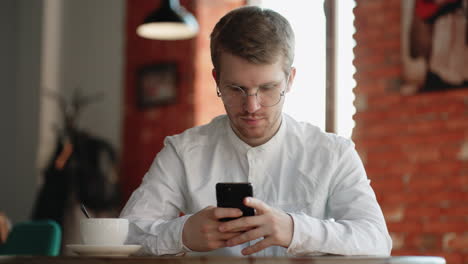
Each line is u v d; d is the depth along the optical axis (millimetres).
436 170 4391
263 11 1643
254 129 1662
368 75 4742
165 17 4680
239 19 1612
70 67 6418
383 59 4684
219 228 1424
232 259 1188
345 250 1495
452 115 4328
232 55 1585
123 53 6059
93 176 5867
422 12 4480
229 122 1841
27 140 6500
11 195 6559
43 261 1282
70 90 6379
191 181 1827
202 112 5512
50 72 6469
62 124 6383
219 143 1852
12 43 6703
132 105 5965
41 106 6426
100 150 5949
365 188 1733
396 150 4582
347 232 1520
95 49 6254
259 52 1562
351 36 4848
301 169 1786
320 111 4805
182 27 4848
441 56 4383
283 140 1821
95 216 5812
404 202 4516
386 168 4617
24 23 6641
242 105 1624
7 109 6676
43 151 6371
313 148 1807
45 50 6457
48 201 5812
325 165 1771
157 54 5816
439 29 4395
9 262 1312
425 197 4430
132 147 5934
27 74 6562
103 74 6180
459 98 4301
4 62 6707
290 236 1444
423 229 4418
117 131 6039
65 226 5719
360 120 4750
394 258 1238
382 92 4672
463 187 4270
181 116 5605
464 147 4277
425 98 4461
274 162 1815
